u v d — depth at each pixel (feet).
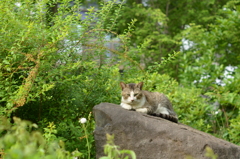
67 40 20.62
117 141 16.84
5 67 17.39
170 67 52.90
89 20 22.39
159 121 17.06
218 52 41.09
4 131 17.89
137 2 59.41
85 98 21.25
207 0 54.39
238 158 16.52
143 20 55.47
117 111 17.38
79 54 21.44
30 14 21.20
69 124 19.86
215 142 16.14
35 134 9.38
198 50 46.57
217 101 31.81
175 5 59.21
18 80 19.63
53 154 9.84
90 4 52.90
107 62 23.43
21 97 16.29
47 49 18.12
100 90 21.80
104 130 17.17
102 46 21.33
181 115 29.27
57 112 20.80
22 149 9.15
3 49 17.89
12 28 18.76
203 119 31.45
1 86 17.26
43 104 20.71
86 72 20.51
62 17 22.04
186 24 57.62
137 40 53.36
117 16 23.67
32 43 18.57
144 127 16.53
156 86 29.27
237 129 26.58
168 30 59.21
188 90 31.89
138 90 19.79
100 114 17.89
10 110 16.72
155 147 16.20
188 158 9.89
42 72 18.69
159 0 58.49
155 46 51.85
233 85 31.53
